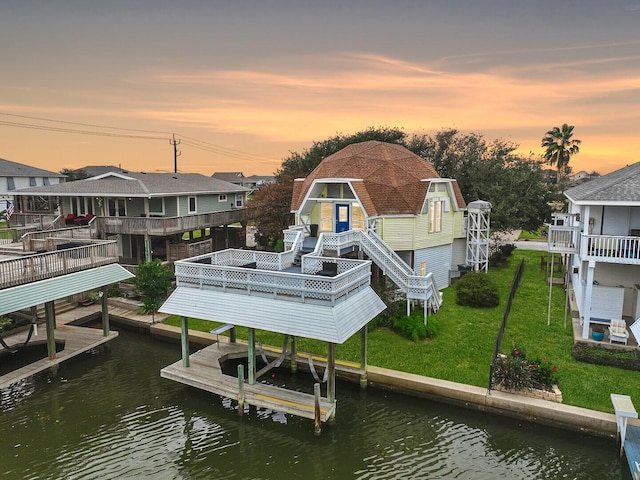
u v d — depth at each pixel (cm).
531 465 1229
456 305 2422
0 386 1549
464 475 1195
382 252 2231
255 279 1523
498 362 1524
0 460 1272
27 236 2361
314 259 1800
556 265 3375
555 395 1421
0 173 5075
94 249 1998
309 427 1446
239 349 1880
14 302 1566
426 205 2608
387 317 2095
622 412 1195
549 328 2025
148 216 3025
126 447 1345
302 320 1421
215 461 1282
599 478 1173
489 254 3434
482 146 4156
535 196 3588
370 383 1655
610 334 1773
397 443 1345
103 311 2044
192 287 1669
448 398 1516
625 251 1755
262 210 3603
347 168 2709
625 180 1855
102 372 1839
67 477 1205
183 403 1602
